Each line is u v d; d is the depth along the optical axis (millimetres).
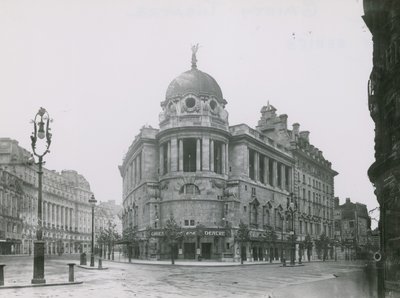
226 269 40812
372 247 29797
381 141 17750
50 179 127000
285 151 81562
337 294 16875
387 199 16750
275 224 74938
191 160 68125
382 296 14344
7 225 93812
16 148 109000
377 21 17500
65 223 136250
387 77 16703
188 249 60312
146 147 68250
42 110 21969
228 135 65312
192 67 69438
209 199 60719
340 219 104250
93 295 17219
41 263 20953
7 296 16500
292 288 19344
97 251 96000
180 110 63531
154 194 63281
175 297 17062
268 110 87875
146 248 64375
